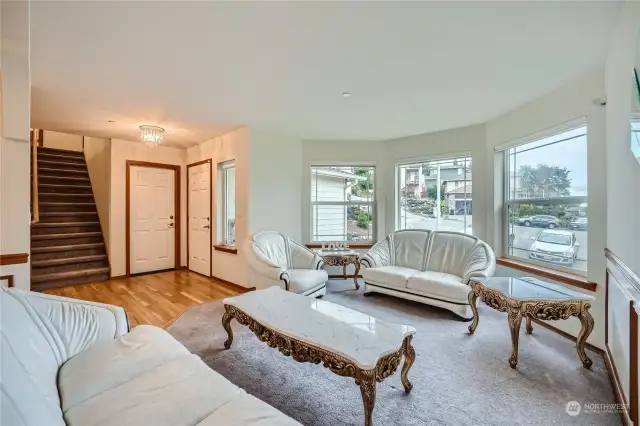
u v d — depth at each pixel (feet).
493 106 10.74
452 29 6.17
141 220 16.76
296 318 6.63
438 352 7.84
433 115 11.73
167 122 12.63
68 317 4.97
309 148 15.97
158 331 5.69
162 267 17.49
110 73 8.03
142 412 3.59
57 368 4.42
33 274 14.02
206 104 10.48
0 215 6.06
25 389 3.38
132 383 4.15
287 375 6.78
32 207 14.56
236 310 7.45
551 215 9.93
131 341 5.17
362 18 5.78
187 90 9.22
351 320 6.53
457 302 10.13
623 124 6.05
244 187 13.82
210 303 11.84
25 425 3.08
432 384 6.43
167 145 17.20
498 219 12.18
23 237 6.28
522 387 6.32
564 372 6.88
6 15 5.79
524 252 11.14
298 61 7.47
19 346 3.80
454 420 5.35
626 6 5.44
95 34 6.26
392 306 11.48
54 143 21.03
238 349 7.99
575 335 8.49
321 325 6.24
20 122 6.15
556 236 9.73
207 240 16.42
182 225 18.11
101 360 4.58
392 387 6.34
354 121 12.59
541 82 8.74
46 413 3.43
